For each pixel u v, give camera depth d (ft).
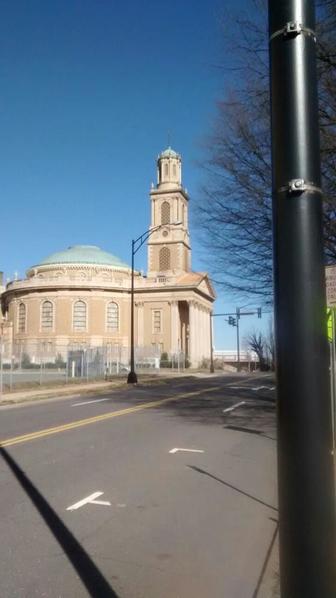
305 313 6.51
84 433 42.91
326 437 6.39
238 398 80.33
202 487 26.43
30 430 44.19
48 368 156.35
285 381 6.54
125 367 178.40
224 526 20.56
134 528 20.20
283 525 6.43
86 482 26.91
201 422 51.16
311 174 6.74
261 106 41.75
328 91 33.91
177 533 19.71
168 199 314.55
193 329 292.61
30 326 300.61
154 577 15.88
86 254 319.68
